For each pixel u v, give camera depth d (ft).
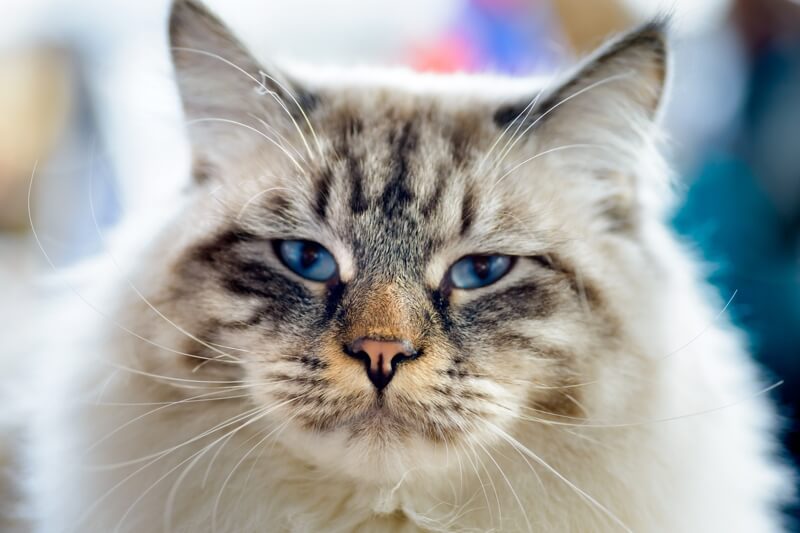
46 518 1.06
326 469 1.01
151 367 1.03
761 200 1.60
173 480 1.02
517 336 1.01
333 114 1.07
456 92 1.12
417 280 1.00
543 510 1.02
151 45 1.16
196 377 1.01
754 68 1.64
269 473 1.02
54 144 2.05
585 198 1.09
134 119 1.36
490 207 1.03
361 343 0.96
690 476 1.04
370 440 0.97
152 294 1.04
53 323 1.15
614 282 1.05
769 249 1.58
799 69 1.60
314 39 1.89
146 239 1.08
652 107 1.08
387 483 1.00
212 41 1.07
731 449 1.08
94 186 1.53
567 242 1.05
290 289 1.01
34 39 2.09
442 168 1.04
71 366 1.07
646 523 1.02
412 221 1.01
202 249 1.03
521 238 1.04
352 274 1.01
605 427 1.02
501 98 1.11
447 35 1.95
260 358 0.99
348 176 1.03
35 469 1.12
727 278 1.53
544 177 1.07
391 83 1.14
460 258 1.03
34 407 1.16
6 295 1.63
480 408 0.99
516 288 1.03
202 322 1.01
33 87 2.08
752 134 1.63
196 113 1.09
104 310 1.06
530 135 1.07
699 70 1.67
